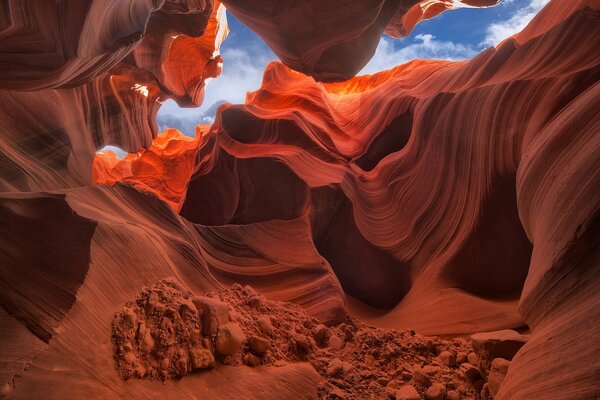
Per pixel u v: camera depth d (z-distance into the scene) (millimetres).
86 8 2748
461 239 5070
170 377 2658
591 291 2232
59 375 2158
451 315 4523
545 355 2295
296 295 4738
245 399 2779
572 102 3564
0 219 2574
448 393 3160
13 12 2260
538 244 2932
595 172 2469
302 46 5023
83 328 2449
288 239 5332
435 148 5688
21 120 4578
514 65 5086
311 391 3096
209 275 4117
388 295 6000
